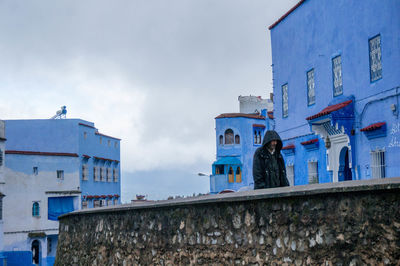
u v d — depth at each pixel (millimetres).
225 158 52469
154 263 9750
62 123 55062
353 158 18234
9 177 47188
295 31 23375
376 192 5262
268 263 6852
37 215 48875
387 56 16281
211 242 8086
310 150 22234
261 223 7020
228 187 51594
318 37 21125
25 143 54531
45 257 48594
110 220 11852
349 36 18609
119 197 67812
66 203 51906
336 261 5750
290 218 6477
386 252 5133
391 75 16062
